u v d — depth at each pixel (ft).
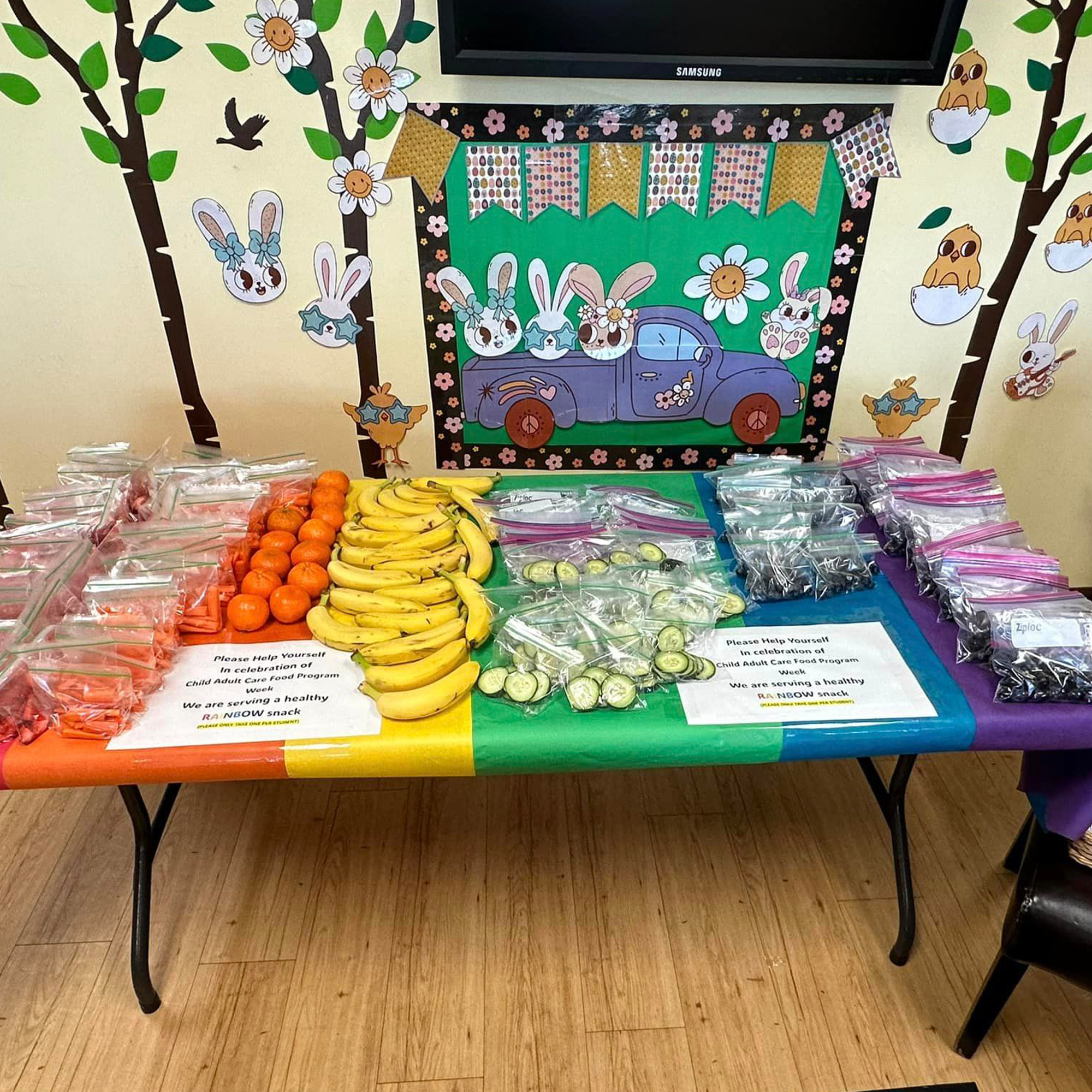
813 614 4.52
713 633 4.36
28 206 5.59
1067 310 6.21
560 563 4.73
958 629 4.35
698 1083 4.70
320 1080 4.73
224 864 5.90
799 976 5.22
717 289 6.00
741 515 5.01
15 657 3.86
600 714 3.91
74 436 6.66
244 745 3.79
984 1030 4.67
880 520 5.15
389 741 3.80
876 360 6.39
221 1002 5.09
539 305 6.06
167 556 4.48
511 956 5.33
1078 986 4.17
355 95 5.24
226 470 5.31
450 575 4.59
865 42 4.84
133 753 3.76
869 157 5.50
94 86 5.18
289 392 6.48
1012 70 5.24
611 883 5.78
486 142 5.40
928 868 5.86
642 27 4.76
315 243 5.80
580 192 5.59
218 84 5.20
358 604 4.41
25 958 5.32
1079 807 4.08
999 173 5.61
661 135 5.39
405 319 6.13
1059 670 3.87
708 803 6.37
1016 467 7.06
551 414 6.58
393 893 5.72
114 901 5.66
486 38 4.81
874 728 3.82
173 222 5.69
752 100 5.27
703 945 5.39
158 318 6.10
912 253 5.90
